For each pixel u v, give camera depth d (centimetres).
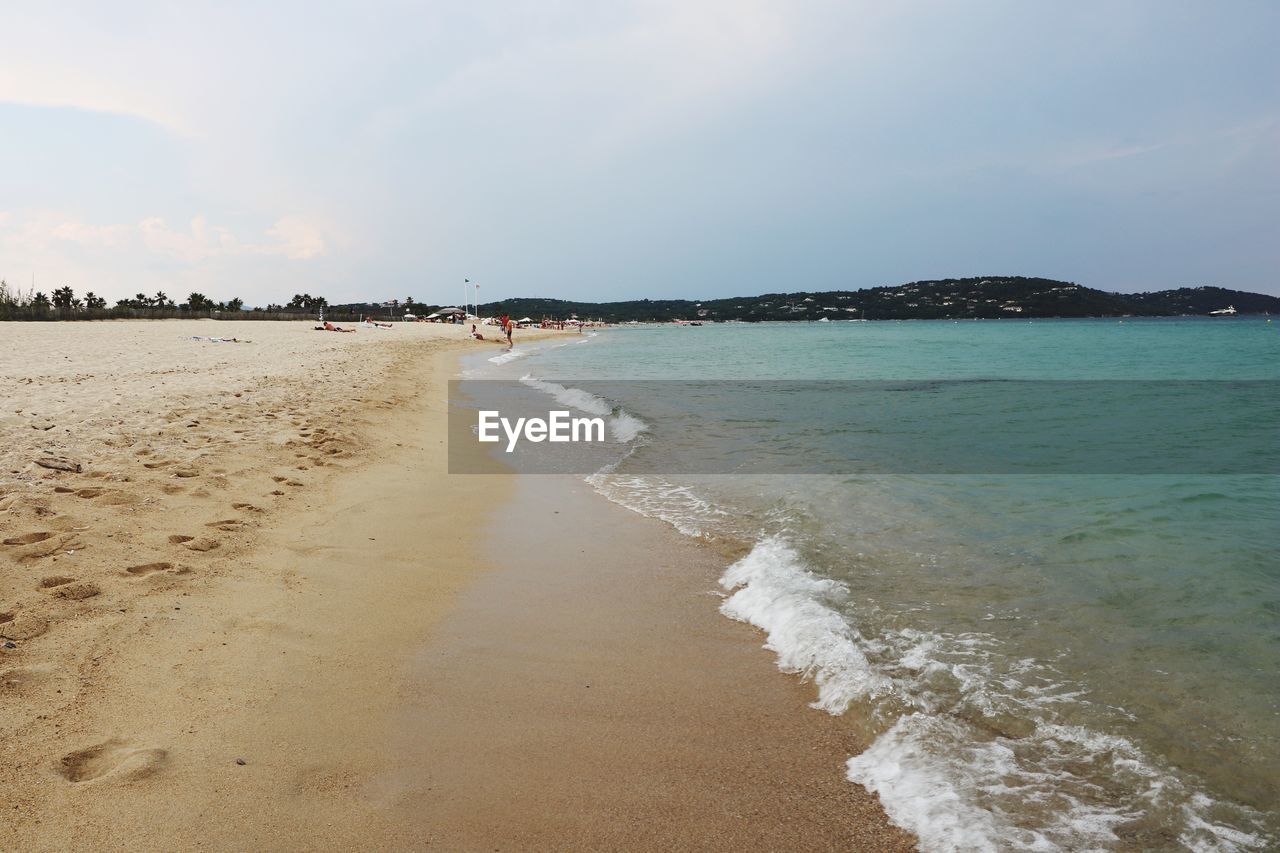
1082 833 264
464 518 697
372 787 287
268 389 1323
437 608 477
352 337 4466
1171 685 362
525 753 317
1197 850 254
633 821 273
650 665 407
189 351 2328
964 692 362
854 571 537
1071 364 3231
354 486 754
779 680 392
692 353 4622
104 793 265
